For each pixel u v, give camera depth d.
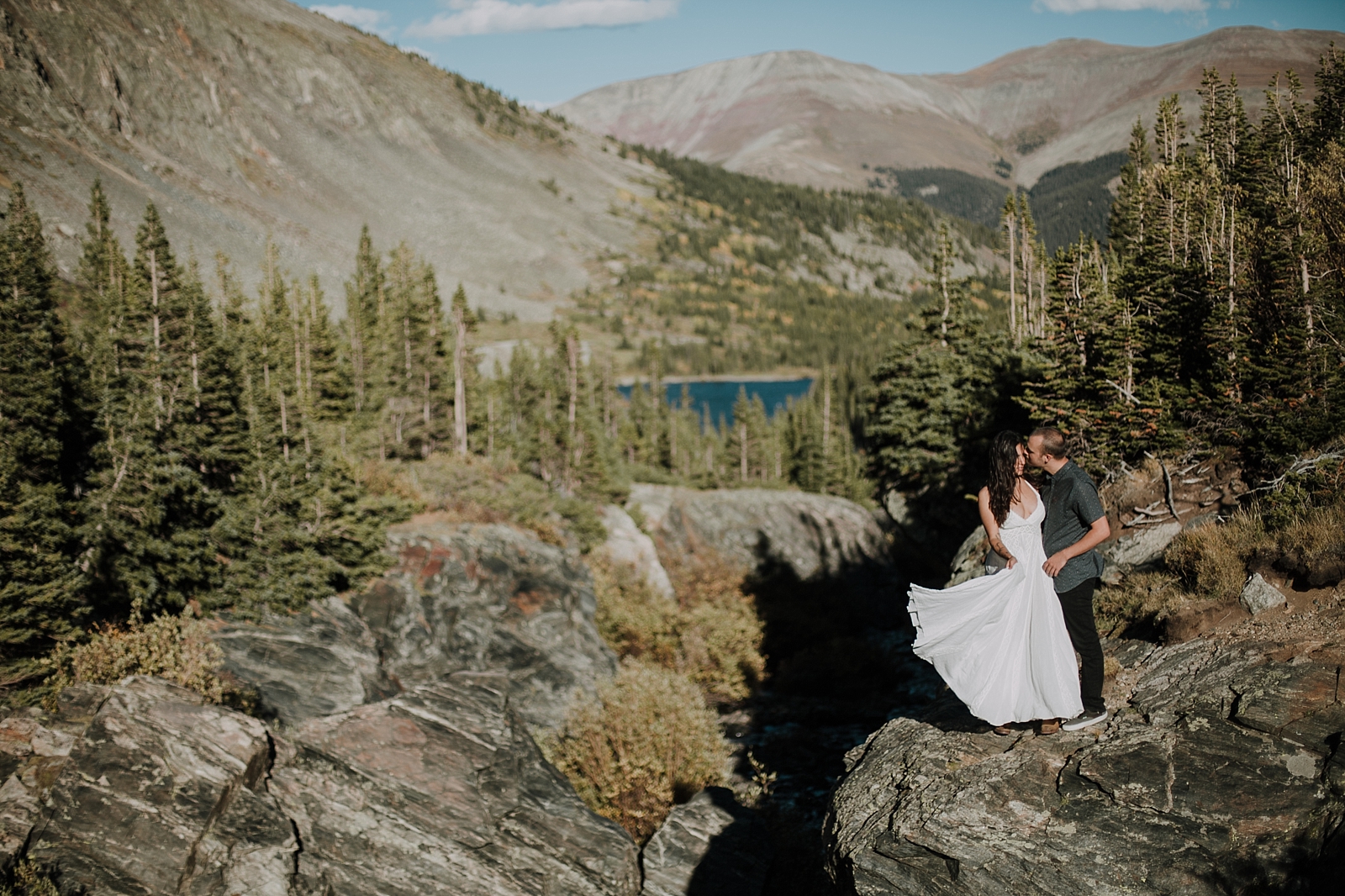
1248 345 11.69
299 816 9.76
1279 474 9.12
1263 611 6.34
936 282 27.09
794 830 12.17
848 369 129.50
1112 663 6.40
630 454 83.12
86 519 16.30
